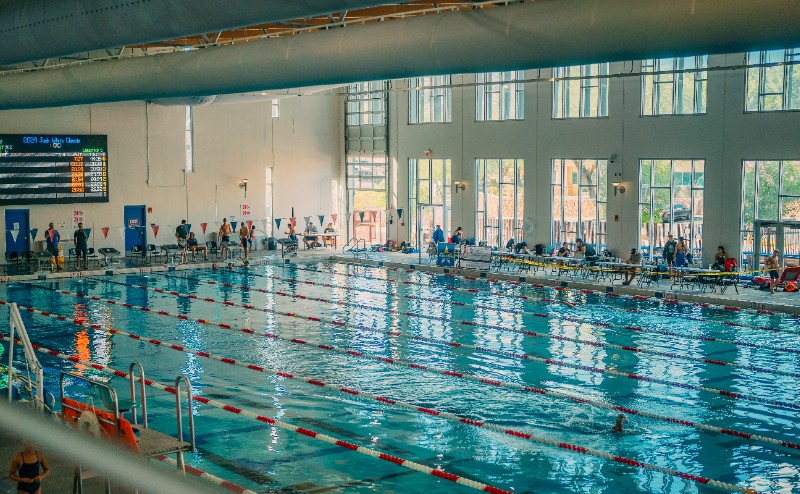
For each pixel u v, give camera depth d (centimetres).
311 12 1316
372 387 1572
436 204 3647
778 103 2602
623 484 1098
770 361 1766
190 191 3622
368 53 1614
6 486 711
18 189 3231
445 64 1515
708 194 2780
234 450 1226
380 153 3825
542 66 1402
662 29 1204
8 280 2914
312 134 3916
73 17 1631
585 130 3086
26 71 2642
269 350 1878
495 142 3375
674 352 1845
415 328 2117
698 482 1105
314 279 3011
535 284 2875
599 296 2617
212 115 3653
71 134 3325
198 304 2478
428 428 1330
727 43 1168
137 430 1025
